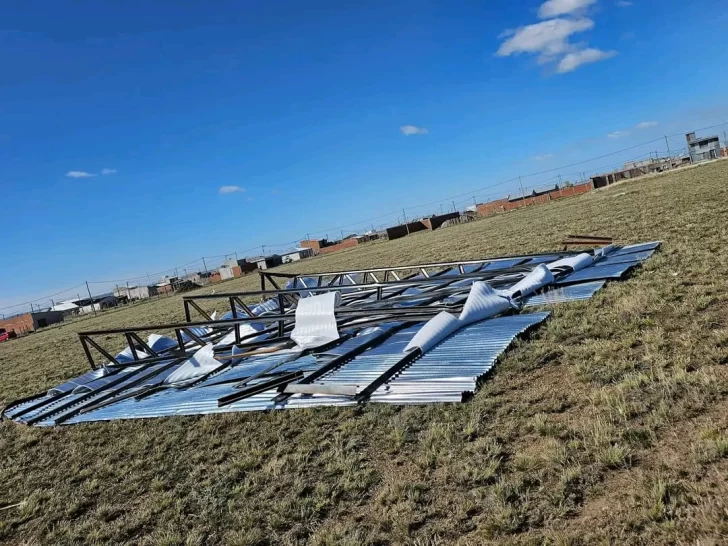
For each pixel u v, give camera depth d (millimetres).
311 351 8680
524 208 56375
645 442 3691
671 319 6090
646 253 10688
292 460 5012
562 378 5305
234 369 9156
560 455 3791
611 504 3199
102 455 6539
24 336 51094
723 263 8148
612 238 14367
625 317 6574
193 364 9648
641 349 5465
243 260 86375
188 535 4145
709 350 4891
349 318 10117
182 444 6223
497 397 5227
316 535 3723
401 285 11969
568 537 3002
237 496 4609
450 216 74500
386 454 4680
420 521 3602
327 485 4367
